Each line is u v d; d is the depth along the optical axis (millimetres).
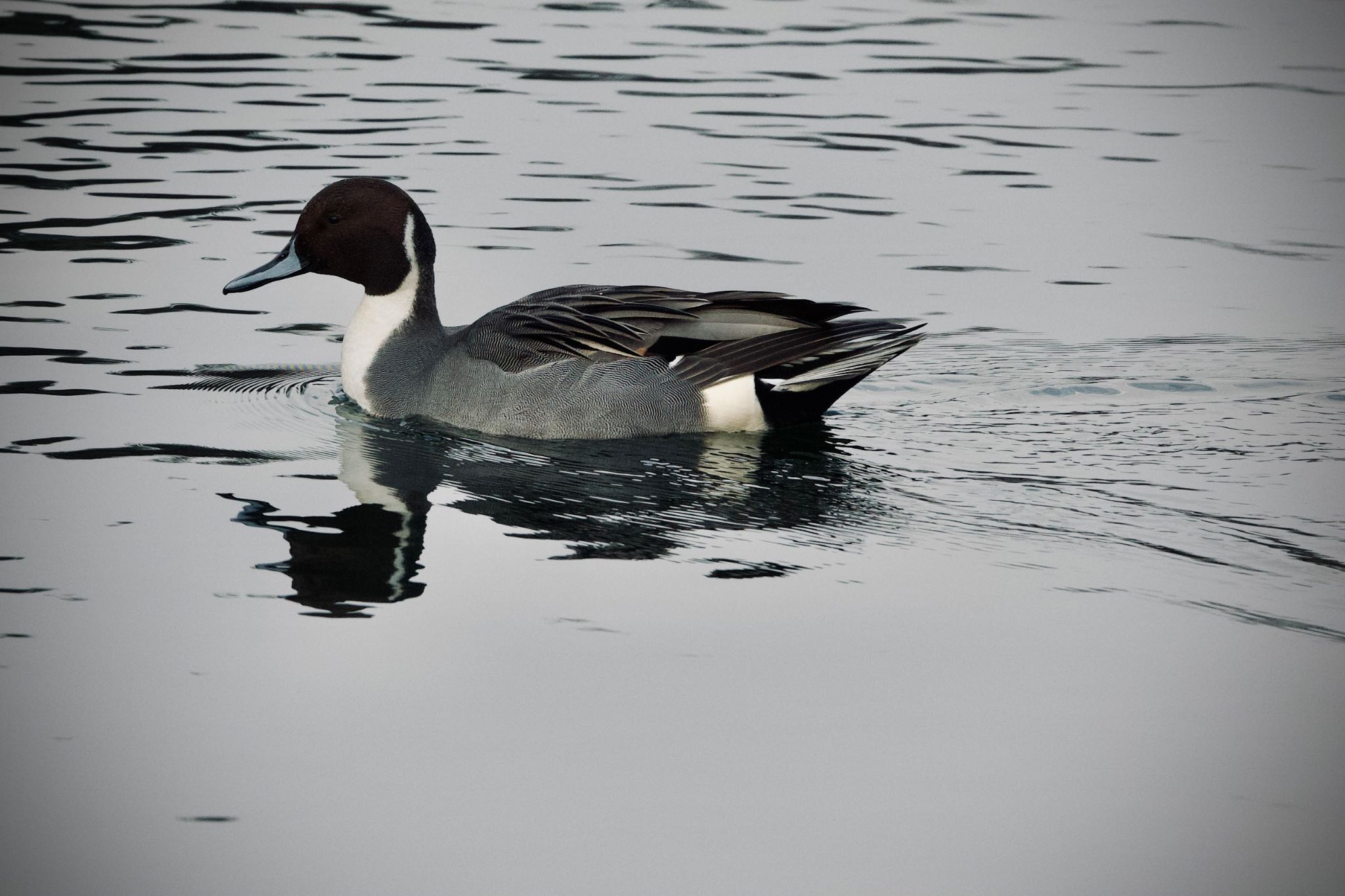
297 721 7918
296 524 10312
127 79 23797
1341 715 8102
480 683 8289
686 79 24781
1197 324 15383
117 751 7645
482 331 12773
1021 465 11773
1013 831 7203
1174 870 6957
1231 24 29641
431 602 9195
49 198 18297
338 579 9461
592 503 10875
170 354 14141
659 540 10227
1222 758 7750
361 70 24750
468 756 7664
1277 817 7316
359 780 7465
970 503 10938
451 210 18266
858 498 11031
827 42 27656
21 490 10773
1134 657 8688
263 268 13336
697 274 16469
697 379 12375
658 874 6867
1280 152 21688
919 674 8477
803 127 22312
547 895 6719
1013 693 8312
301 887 6738
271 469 11438
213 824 7141
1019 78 25469
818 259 17094
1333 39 28406
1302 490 11227
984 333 15094
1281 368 14188
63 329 14516
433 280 13383
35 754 7594
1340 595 9461
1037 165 20859
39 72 23984
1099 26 29344
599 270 16500
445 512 10648
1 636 8633
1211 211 19156
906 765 7652
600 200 18875
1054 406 13203
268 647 8625
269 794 7359
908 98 24047
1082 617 9164
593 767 7594
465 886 6770
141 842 7004
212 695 8133
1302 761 7723
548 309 12719
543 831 7129
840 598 9375
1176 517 10688
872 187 19750
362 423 12719
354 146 20719
